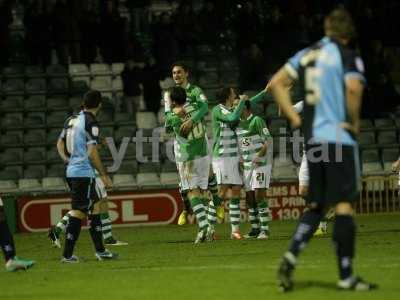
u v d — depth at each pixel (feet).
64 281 82.53
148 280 81.20
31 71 207.41
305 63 70.28
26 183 183.93
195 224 170.19
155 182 185.06
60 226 123.85
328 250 105.81
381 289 70.69
